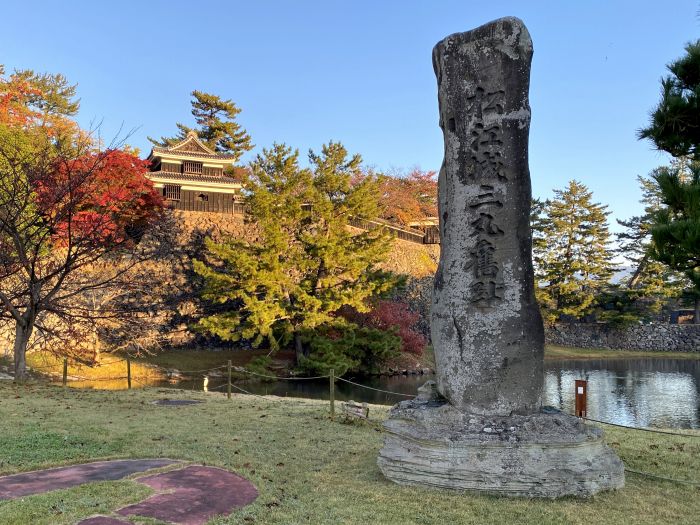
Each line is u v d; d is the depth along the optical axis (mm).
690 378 29906
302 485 6297
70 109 43906
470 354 6695
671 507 5809
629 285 49125
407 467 6352
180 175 33375
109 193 17891
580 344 48531
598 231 48250
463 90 7016
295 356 28719
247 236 33469
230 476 6508
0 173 15195
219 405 12172
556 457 6000
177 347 29578
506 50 6871
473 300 6773
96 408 11031
